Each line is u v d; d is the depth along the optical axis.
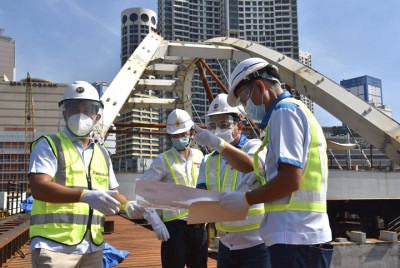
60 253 2.41
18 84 103.94
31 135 85.31
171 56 28.88
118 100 23.09
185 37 99.12
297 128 2.06
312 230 2.03
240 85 2.42
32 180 2.41
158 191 2.25
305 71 26.98
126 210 2.58
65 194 2.34
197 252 3.89
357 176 20.59
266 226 2.15
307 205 2.05
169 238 3.80
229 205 2.13
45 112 102.25
